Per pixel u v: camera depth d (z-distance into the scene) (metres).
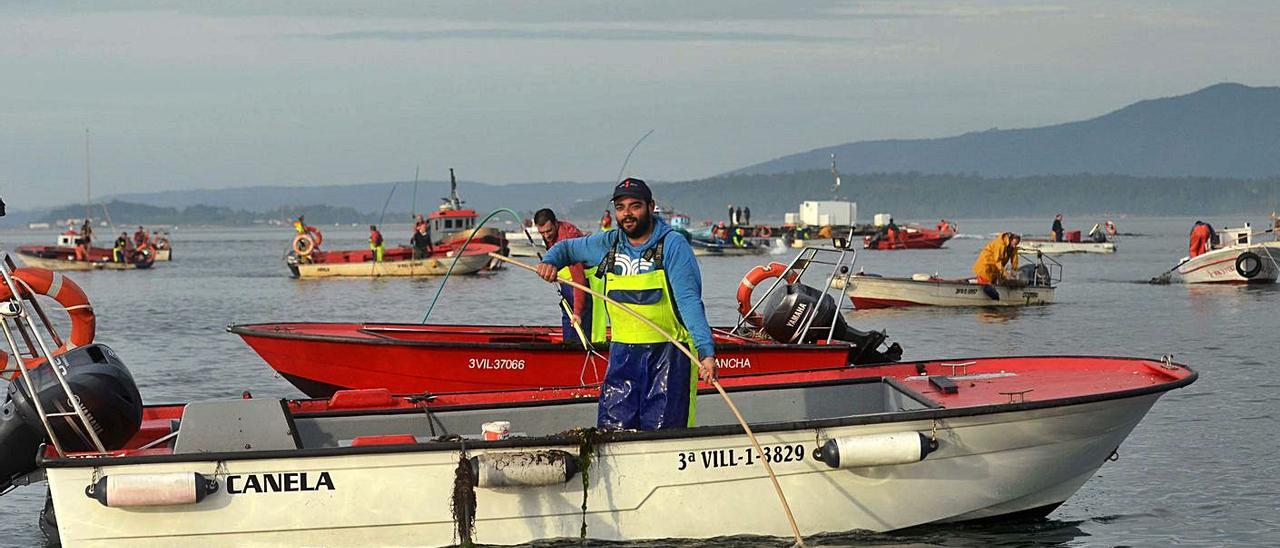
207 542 6.43
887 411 8.52
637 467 6.79
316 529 6.52
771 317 11.86
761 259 55.97
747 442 6.90
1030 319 22.38
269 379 14.64
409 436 6.93
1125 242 80.81
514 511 6.70
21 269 7.76
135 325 22.39
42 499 8.79
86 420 6.61
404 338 11.80
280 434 6.77
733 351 10.76
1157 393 7.78
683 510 6.90
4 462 6.73
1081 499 8.57
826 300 11.88
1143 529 7.84
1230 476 9.17
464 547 6.68
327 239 121.69
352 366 10.84
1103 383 8.38
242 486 6.40
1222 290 30.14
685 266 6.74
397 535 6.61
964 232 143.12
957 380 8.75
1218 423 11.13
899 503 7.32
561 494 6.74
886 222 89.38
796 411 8.40
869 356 12.40
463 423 7.76
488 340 11.89
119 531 6.32
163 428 7.44
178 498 6.24
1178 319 22.09
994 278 25.12
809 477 7.06
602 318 7.82
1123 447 10.17
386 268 40.69
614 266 6.84
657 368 6.83
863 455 6.96
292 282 38.69
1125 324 21.20
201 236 164.12
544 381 10.69
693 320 6.68
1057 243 57.16
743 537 7.04
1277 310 23.81
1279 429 10.84
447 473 6.59
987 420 7.27
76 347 7.57
